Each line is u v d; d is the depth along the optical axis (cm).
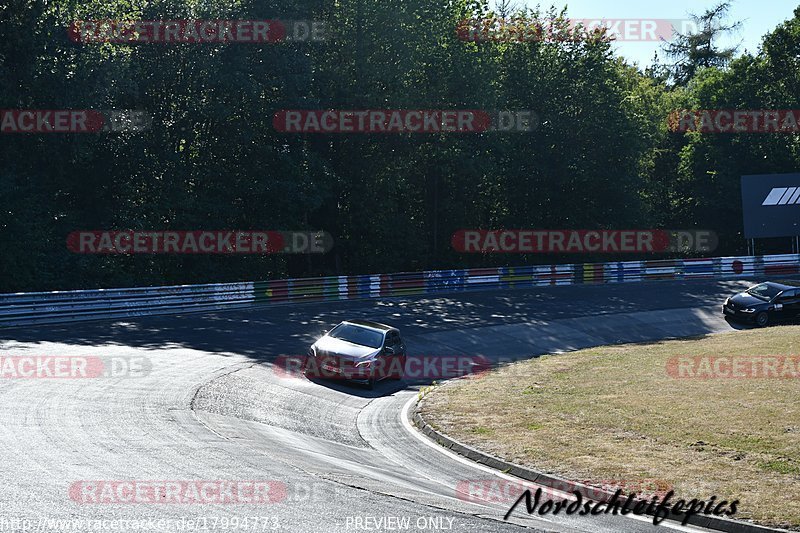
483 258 6744
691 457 1856
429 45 5909
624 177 6862
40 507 1169
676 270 6162
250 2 5241
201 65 5072
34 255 4262
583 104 6744
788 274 6456
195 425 1892
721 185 7525
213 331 3428
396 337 3016
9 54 4384
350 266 6097
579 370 3078
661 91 9444
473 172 5981
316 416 2289
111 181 5100
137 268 4891
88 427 1742
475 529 1241
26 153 4600
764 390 2527
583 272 5838
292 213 5416
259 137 5512
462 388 2786
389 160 5962
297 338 3419
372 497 1377
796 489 1622
